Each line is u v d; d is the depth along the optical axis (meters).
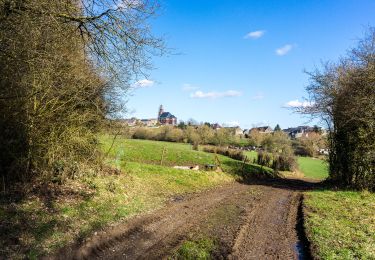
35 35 9.94
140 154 32.44
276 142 58.03
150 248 9.70
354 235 11.44
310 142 69.75
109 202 12.84
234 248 10.09
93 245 9.32
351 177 22.83
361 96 21.72
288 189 24.30
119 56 10.89
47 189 11.91
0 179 10.89
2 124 10.67
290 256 9.86
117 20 10.25
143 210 13.09
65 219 10.30
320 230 11.81
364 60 22.25
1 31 9.41
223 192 20.02
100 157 16.19
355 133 22.27
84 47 11.61
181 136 69.44
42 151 12.18
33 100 11.50
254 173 33.84
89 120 14.28
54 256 8.31
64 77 12.10
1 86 10.18
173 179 20.22
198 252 9.56
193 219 12.91
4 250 7.96
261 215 14.44
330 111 25.78
